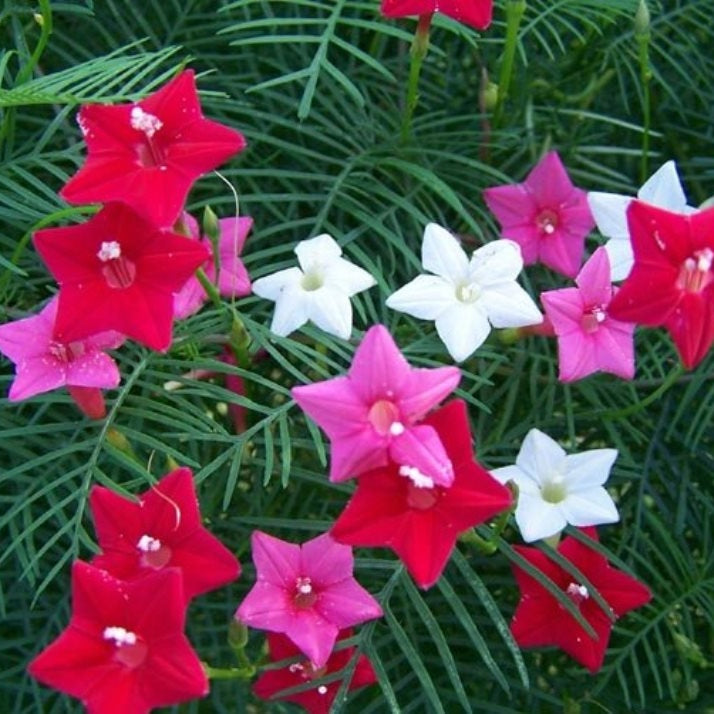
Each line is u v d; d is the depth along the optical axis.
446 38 0.34
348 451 0.25
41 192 0.32
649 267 0.26
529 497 0.28
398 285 0.32
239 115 0.33
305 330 0.29
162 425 0.30
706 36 0.35
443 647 0.28
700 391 0.32
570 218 0.31
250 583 0.31
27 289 0.31
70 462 0.30
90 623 0.25
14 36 0.32
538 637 0.29
